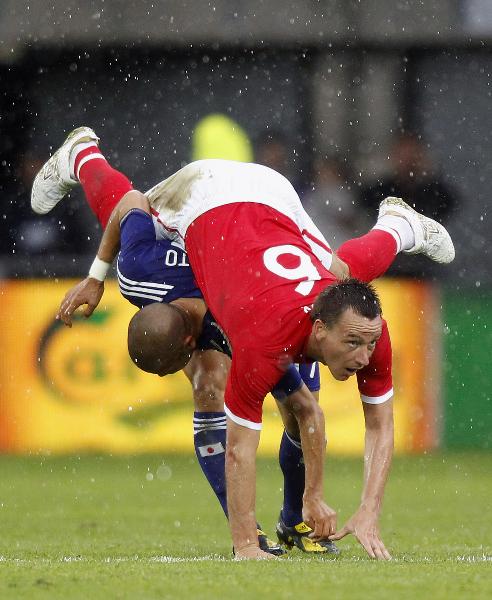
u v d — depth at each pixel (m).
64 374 40.62
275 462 38.94
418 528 25.12
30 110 49.25
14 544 21.89
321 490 17.67
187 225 19.42
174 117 49.97
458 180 49.19
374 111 49.66
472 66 49.50
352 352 16.27
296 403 17.67
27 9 49.00
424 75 49.56
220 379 20.09
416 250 24.31
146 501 30.72
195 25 49.59
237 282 17.08
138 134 50.00
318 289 16.83
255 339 16.38
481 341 41.16
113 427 40.62
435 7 49.44
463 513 28.05
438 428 41.12
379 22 49.41
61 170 24.72
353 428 39.75
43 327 40.69
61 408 40.62
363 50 49.50
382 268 23.00
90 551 20.39
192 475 36.09
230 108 50.09
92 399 40.56
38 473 36.66
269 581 14.16
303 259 17.45
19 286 40.72
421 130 49.56
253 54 49.78
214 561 16.86
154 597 13.22
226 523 26.23
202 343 19.03
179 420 40.56
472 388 41.22
